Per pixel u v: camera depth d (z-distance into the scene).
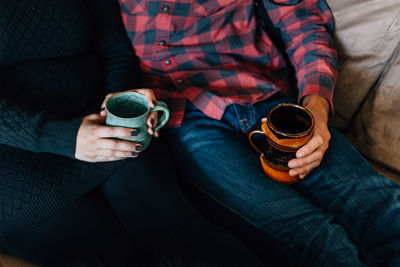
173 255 0.64
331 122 1.12
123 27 1.00
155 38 0.97
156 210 0.72
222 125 0.90
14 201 0.65
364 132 0.98
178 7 0.92
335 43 1.04
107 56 0.96
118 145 0.65
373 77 0.98
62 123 0.67
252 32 1.00
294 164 0.69
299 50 1.01
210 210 0.80
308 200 0.76
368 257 0.67
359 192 0.76
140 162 0.79
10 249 0.67
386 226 0.69
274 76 1.08
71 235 0.67
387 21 0.91
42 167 0.69
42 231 0.67
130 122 0.63
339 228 0.70
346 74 1.03
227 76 0.96
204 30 0.96
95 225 0.70
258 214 0.73
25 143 0.66
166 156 0.85
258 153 0.89
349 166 0.81
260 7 1.07
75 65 0.84
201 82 0.96
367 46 0.96
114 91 0.88
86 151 0.67
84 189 0.72
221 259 0.62
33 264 0.68
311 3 1.01
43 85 0.75
